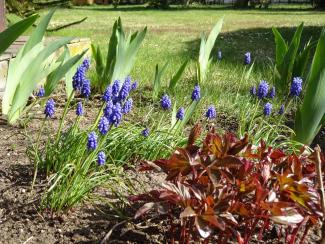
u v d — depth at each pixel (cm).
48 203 72
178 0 706
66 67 105
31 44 110
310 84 95
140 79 150
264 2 685
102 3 748
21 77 104
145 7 678
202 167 62
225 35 321
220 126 114
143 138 89
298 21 440
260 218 64
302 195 59
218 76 159
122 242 66
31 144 89
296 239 69
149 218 71
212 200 57
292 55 133
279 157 67
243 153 65
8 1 191
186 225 65
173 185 60
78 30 335
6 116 109
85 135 82
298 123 97
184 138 91
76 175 72
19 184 78
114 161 82
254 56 228
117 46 122
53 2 203
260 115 113
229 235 62
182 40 292
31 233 67
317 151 57
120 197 73
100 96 132
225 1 791
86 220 70
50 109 81
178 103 122
